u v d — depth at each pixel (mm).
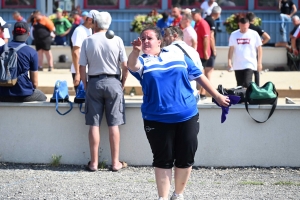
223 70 42531
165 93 14516
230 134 21484
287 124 21375
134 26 44469
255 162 21547
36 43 41906
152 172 21016
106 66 20672
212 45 30062
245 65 27109
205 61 29266
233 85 34719
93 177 20047
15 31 21781
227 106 15164
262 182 19344
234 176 20359
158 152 14820
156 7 49875
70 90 32938
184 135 14734
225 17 49500
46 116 22031
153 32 14992
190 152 14859
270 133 21438
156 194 17375
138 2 49969
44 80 36375
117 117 21047
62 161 22109
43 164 22125
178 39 17703
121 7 49875
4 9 50562
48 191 17766
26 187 18344
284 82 35406
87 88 20969
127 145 21797
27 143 22141
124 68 21078
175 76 14570
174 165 15234
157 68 14578
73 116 21938
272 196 17219
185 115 14633
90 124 20984
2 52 21594
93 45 20594
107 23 20891
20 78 21766
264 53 43531
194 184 19031
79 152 22031
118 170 21188
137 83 33969
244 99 21281
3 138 22172
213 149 21578
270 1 49375
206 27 28984
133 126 21719
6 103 21938
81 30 23297
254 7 49375
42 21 41688
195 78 14984
